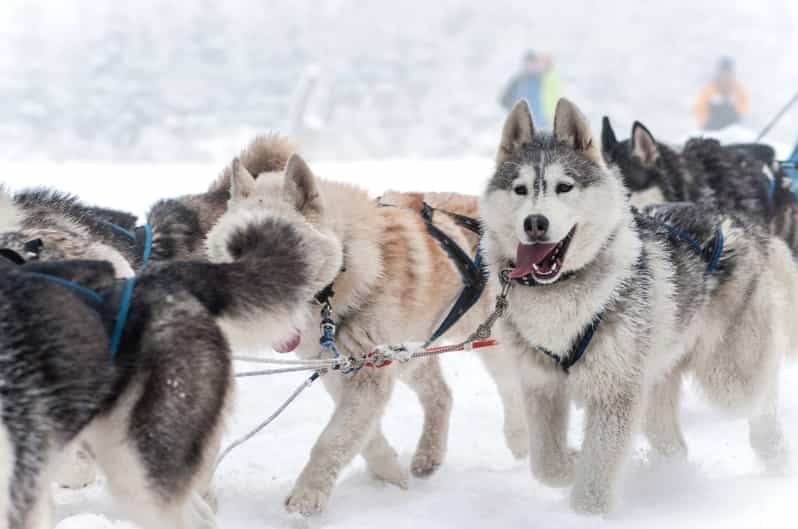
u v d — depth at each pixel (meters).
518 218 5.77
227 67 63.88
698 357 6.83
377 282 6.46
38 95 60.72
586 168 5.83
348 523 5.80
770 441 6.84
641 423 6.55
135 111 59.84
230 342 4.97
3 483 4.12
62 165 20.19
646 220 6.48
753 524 5.62
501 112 61.91
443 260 7.00
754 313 6.75
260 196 6.27
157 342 4.54
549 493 6.41
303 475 6.06
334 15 67.75
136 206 14.70
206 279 4.89
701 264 6.53
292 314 5.10
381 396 6.38
